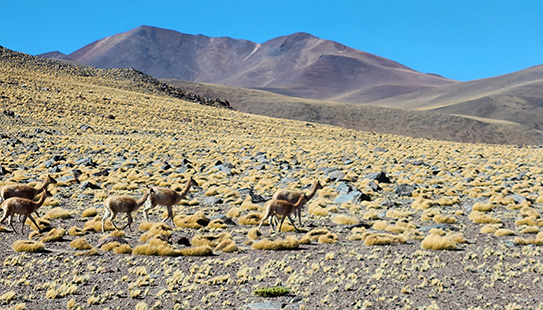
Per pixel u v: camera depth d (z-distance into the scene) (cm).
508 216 2458
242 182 3712
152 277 1373
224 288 1288
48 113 8462
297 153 5731
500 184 3666
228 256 1638
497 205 2738
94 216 2364
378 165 4834
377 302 1184
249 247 1778
